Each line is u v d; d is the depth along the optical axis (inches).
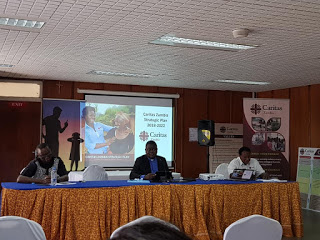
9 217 120.3
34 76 359.3
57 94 382.6
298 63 284.2
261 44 230.2
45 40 227.5
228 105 447.2
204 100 438.0
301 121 405.1
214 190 236.8
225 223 237.8
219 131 439.8
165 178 237.3
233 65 295.3
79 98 390.6
